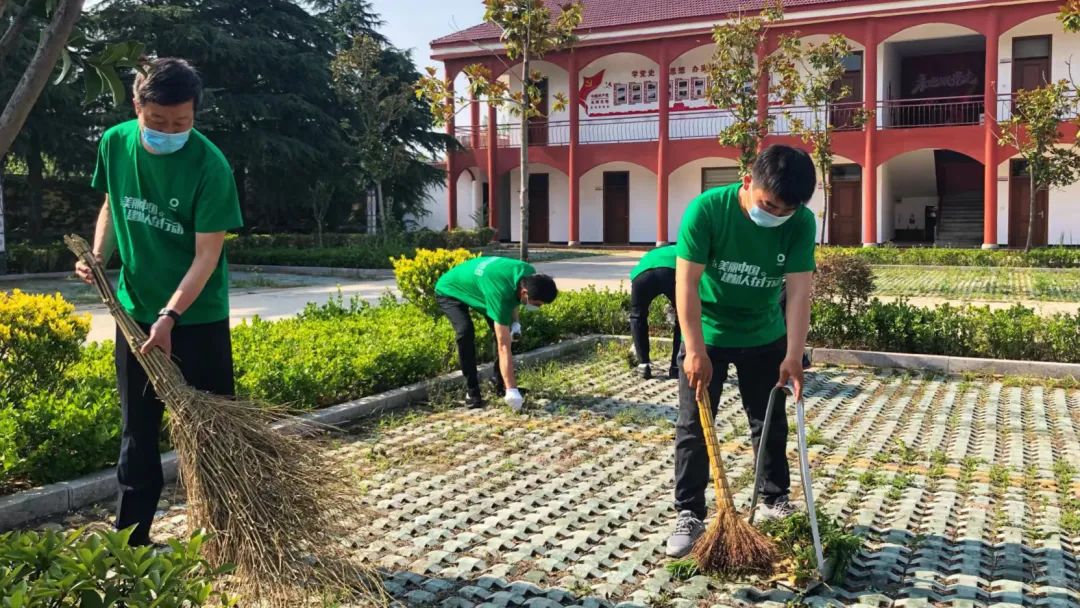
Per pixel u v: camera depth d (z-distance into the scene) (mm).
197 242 3295
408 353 7012
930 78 27969
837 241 27906
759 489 3875
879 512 4289
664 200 28453
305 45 29281
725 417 6344
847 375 8016
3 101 19141
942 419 6254
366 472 5016
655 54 28031
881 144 25391
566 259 25453
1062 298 14117
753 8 26594
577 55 29016
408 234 27172
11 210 26672
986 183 24344
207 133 25344
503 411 6484
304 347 7055
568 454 5434
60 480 4551
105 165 3404
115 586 2035
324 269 21734
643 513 4363
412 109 27828
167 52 24500
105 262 3564
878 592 3373
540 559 3754
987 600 3314
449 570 3658
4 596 1907
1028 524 4121
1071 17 14289
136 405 3420
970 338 8500
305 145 25875
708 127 28422
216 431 2910
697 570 3557
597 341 9742
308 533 2936
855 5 24922
